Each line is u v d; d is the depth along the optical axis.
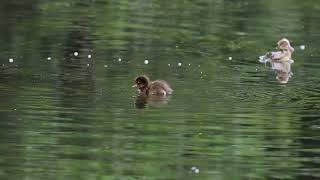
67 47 45.31
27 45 45.28
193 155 27.66
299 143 29.20
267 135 29.66
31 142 28.17
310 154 28.11
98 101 33.28
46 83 36.03
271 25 57.91
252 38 52.12
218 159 27.38
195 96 34.88
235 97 35.03
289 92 36.50
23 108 31.81
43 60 41.28
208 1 67.94
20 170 25.72
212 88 36.53
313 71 42.50
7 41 46.22
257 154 27.98
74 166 26.20
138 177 25.47
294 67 43.50
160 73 39.41
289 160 27.52
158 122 30.80
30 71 38.41
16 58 41.47
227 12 62.59
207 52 46.25
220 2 67.88
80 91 34.84
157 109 32.44
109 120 30.83
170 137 29.17
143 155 27.47
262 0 70.62
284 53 45.31
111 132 29.45
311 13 65.00
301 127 30.94
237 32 53.91
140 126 30.22
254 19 60.09
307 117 32.12
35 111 31.50
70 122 30.39
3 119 30.36
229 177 25.70
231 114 32.16
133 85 36.31
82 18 55.44
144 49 45.91
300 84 38.56
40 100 33.03
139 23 54.69
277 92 36.41
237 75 40.03
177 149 28.05
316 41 52.75
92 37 48.75
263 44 50.16
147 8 61.88
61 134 29.05
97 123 30.39
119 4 62.94
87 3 62.59
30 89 34.78
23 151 27.36
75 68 39.66
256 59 45.19
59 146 27.88
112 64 41.12
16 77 37.00
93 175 25.53
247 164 27.02
